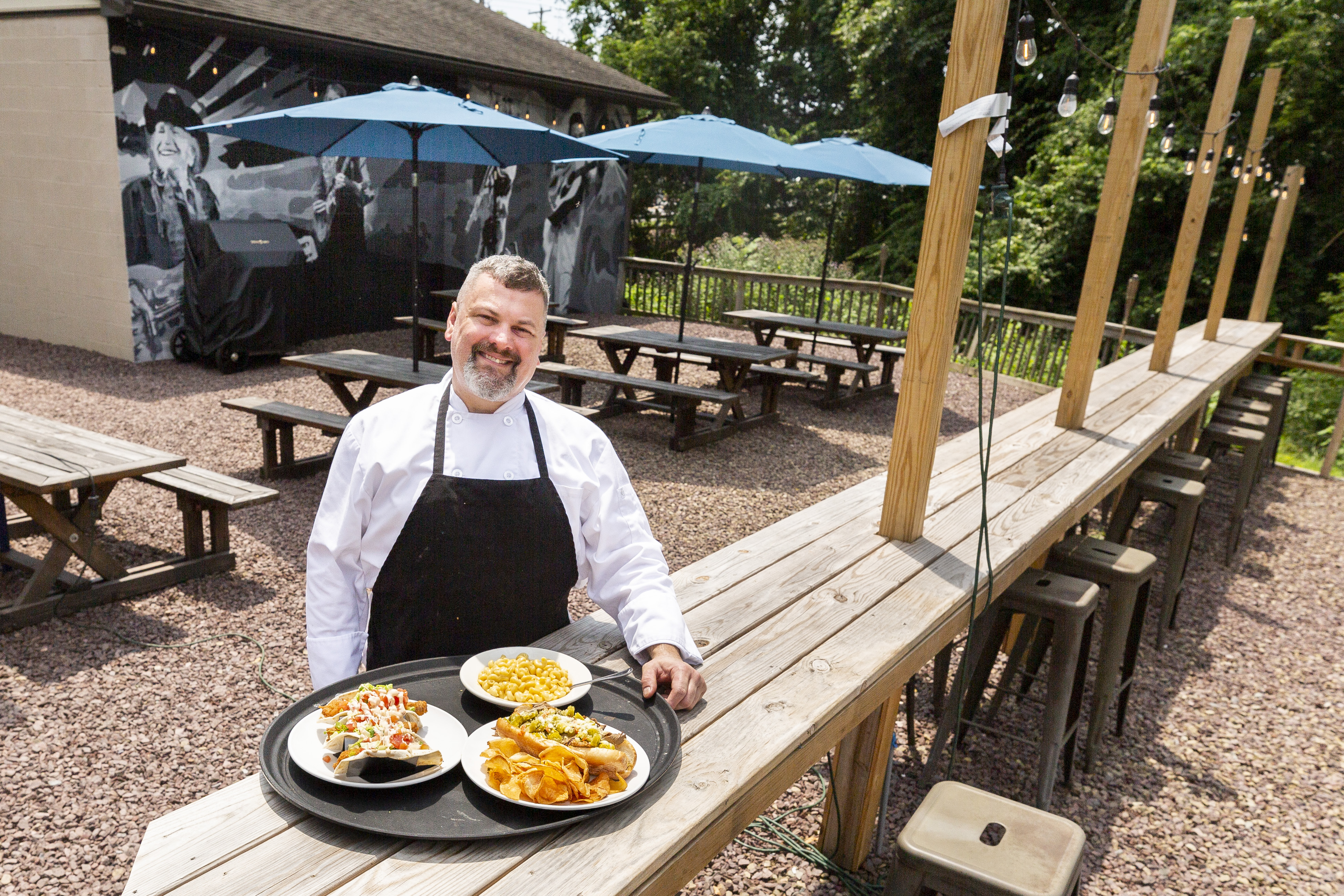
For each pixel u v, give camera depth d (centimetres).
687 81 2578
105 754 315
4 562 456
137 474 412
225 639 404
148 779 304
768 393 877
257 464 644
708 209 2288
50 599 408
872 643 236
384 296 1147
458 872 133
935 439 311
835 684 210
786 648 229
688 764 169
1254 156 877
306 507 575
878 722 275
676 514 604
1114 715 418
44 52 883
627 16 2783
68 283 947
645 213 2278
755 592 266
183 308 935
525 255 1358
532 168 1328
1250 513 788
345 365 645
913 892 201
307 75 998
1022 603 330
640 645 194
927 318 298
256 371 934
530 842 142
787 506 633
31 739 320
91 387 816
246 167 953
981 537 271
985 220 268
